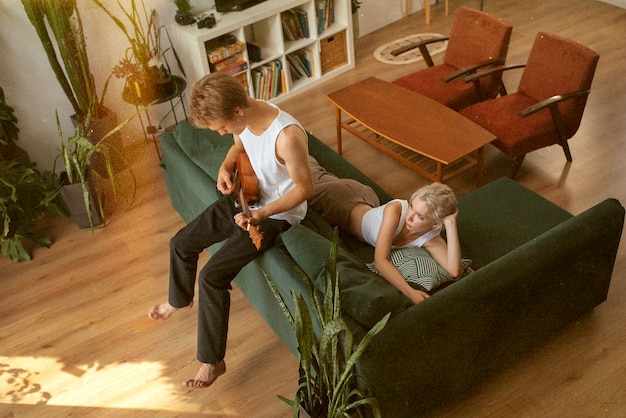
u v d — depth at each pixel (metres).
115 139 4.11
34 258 3.63
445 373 2.41
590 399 2.58
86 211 3.72
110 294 3.35
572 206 3.57
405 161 3.77
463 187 3.81
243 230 2.54
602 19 5.38
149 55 4.21
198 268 3.43
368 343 2.00
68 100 4.11
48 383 2.92
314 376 2.54
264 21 4.68
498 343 2.50
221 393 2.79
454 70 4.23
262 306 2.91
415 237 2.67
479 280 2.29
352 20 5.30
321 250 2.36
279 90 4.91
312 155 3.40
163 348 3.02
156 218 3.84
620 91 4.46
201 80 2.19
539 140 3.63
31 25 3.77
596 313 2.92
